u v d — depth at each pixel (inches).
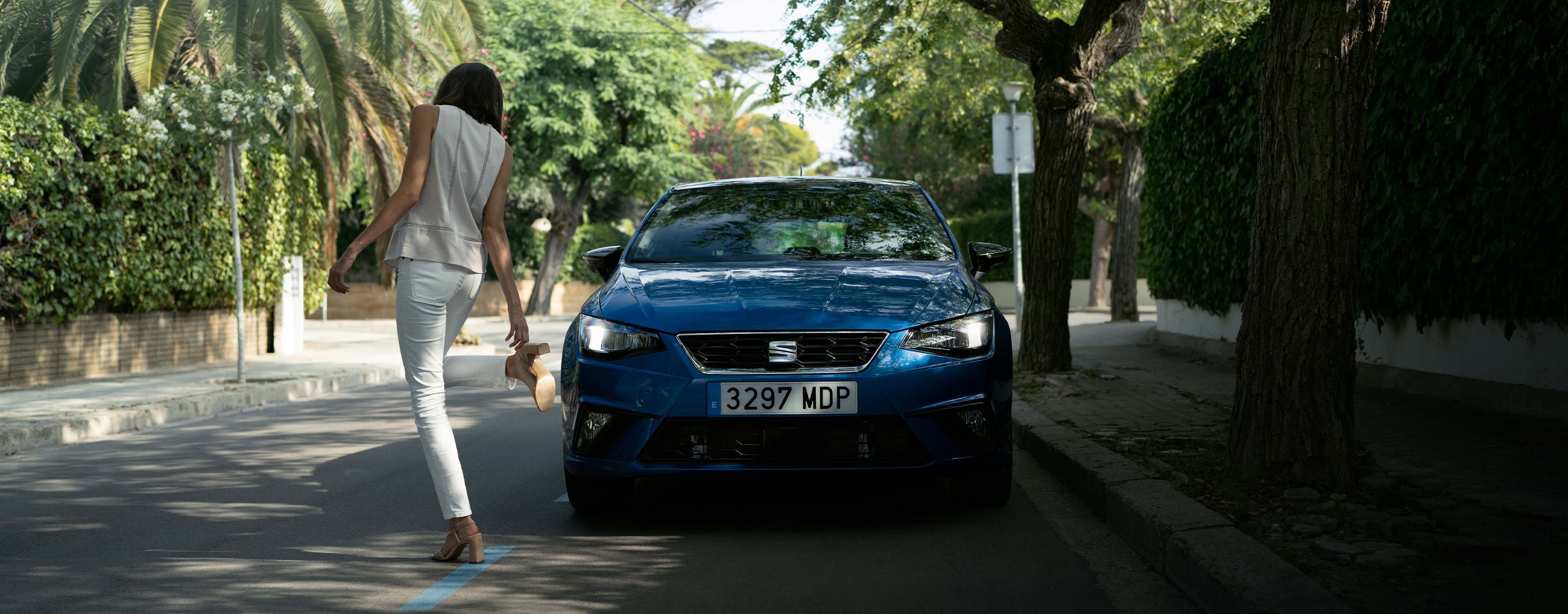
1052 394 357.7
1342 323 199.0
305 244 676.7
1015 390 373.1
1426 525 171.3
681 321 195.5
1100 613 153.6
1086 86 418.3
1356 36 193.8
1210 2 585.6
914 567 176.6
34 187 432.5
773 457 191.9
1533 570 149.2
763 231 245.8
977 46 815.7
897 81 544.4
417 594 165.3
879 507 221.5
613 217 1636.3
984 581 169.0
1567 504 181.9
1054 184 423.2
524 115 1257.4
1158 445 249.3
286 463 285.9
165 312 552.4
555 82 1253.7
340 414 395.9
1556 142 261.4
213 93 463.5
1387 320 366.0
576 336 207.6
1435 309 325.7
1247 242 455.5
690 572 175.8
